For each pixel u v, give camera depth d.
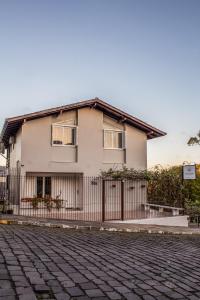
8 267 5.91
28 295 4.42
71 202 22.12
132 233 15.15
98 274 5.98
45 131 21.16
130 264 7.17
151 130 23.95
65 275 5.70
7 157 29.91
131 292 5.01
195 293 5.23
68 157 21.81
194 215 24.02
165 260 8.00
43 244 9.05
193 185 25.20
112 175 22.48
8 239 9.44
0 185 22.72
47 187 21.75
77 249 8.71
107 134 23.34
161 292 5.14
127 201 23.25
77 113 22.20
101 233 14.08
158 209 24.31
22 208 19.83
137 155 23.86
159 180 24.41
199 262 8.02
